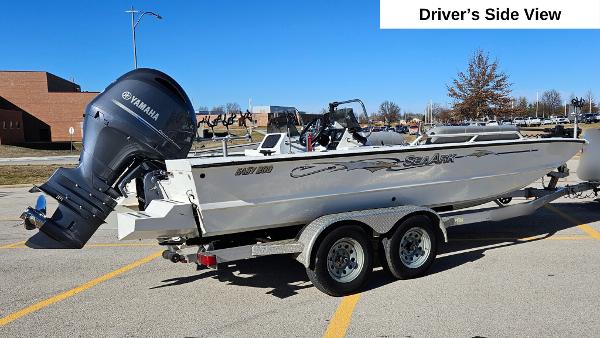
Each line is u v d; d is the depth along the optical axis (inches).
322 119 261.7
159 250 274.5
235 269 230.4
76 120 2422.5
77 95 2418.8
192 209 177.8
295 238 194.2
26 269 240.2
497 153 245.8
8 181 698.2
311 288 200.5
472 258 234.4
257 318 169.5
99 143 219.8
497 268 216.5
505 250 247.1
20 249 285.0
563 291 184.9
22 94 2388.0
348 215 190.2
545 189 297.1
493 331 151.8
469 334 150.3
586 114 2335.1
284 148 236.7
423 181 221.9
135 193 221.8
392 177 211.6
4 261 256.8
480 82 1158.3
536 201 266.2
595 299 176.1
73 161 1176.8
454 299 180.2
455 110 1203.9
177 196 186.2
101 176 219.8
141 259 254.7
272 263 239.1
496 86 1155.3
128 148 222.2
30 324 169.3
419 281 203.2
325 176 193.9
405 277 204.1
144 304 186.9
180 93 233.3
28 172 816.9
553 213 344.2
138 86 224.8
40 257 263.7
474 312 167.2
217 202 175.6
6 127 2018.9
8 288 210.5
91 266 243.3
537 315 162.9
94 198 217.3
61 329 164.4
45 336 158.7
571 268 213.3
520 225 306.5
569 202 387.5
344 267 191.9
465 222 235.3
